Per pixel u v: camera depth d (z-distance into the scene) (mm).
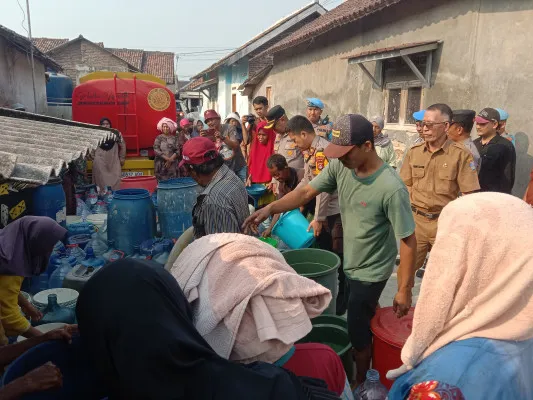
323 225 4156
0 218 4035
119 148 7793
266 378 1337
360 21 9969
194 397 1291
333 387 1871
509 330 1066
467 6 6723
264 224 4965
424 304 1149
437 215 4051
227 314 1554
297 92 14297
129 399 1336
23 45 11844
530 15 5781
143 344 1315
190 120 11375
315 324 3127
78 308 1458
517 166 6027
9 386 1391
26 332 2795
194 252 1758
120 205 4445
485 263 1087
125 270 1421
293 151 5207
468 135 4586
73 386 1607
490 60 6367
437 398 1020
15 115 5188
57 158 2619
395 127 8742
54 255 4117
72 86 18703
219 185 2795
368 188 2686
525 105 5891
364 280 2850
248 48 18688
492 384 1019
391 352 2525
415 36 8039
